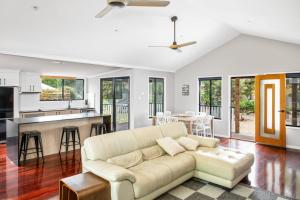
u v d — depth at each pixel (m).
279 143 5.70
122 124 7.66
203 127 6.41
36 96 7.49
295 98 5.50
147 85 7.50
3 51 4.36
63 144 5.08
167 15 4.60
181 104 8.13
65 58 5.27
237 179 3.18
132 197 2.49
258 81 6.09
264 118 5.97
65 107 8.37
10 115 6.24
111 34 4.77
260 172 3.80
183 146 3.90
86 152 2.95
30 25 3.85
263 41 5.97
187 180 3.46
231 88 6.92
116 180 2.34
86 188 2.23
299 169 3.94
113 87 7.91
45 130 4.79
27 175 3.64
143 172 2.80
